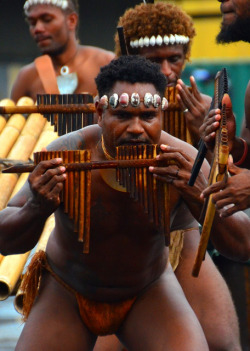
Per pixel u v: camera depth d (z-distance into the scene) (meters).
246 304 16.55
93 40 34.03
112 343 13.73
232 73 34.72
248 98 14.43
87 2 33.72
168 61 15.52
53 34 20.03
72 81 19.88
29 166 11.51
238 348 13.52
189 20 15.77
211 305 13.53
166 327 11.71
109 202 11.79
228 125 13.59
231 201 11.38
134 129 11.37
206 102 14.67
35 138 17.84
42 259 12.54
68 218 11.82
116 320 12.32
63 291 12.39
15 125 18.03
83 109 15.43
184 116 14.57
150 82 11.46
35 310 12.22
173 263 13.59
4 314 21.33
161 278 12.44
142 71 11.41
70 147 12.06
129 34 15.52
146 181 11.46
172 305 11.96
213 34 33.97
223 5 14.11
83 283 12.25
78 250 12.02
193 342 11.46
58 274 12.41
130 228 11.88
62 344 11.93
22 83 20.38
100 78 11.60
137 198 11.48
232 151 14.03
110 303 12.34
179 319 11.76
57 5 20.02
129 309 12.30
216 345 13.34
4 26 35.44
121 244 11.96
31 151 17.36
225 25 14.15
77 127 15.55
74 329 12.12
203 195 11.23
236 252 12.12
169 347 11.48
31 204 11.48
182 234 13.81
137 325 12.06
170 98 14.71
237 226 11.96
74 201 11.53
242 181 11.45
